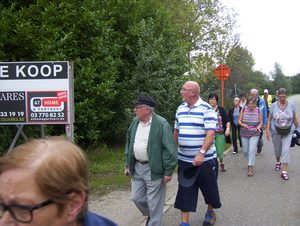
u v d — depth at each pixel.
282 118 5.63
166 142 3.00
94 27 6.82
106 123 8.03
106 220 1.27
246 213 3.92
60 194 0.98
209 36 18.83
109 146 8.11
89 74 6.20
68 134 3.51
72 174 1.02
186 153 3.36
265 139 11.45
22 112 3.51
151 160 2.99
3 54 5.11
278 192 4.78
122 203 4.18
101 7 7.81
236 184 5.31
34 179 0.95
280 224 3.55
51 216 0.99
